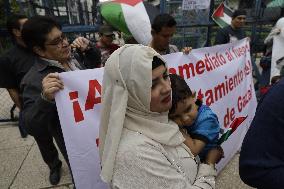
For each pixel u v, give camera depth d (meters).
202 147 1.45
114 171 1.05
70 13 5.93
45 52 1.76
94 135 1.72
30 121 1.57
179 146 1.28
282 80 1.07
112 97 1.14
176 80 1.49
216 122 1.55
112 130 1.08
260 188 1.13
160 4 4.73
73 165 1.67
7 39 4.41
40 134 1.69
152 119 1.18
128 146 1.06
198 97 2.57
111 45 3.70
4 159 3.57
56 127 1.86
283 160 1.06
